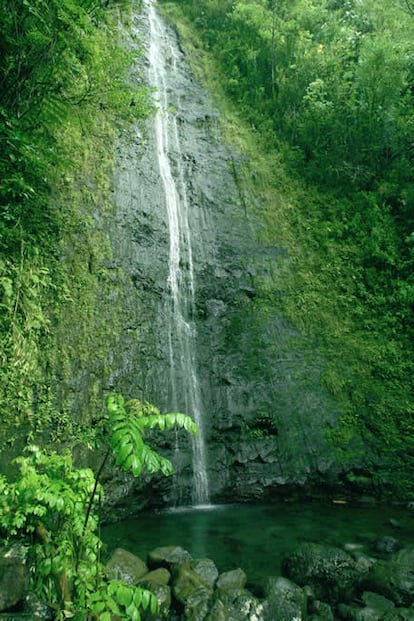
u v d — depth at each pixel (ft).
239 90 45.88
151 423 9.24
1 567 10.53
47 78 19.56
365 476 26.66
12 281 19.33
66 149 26.71
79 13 17.70
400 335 30.55
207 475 26.40
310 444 27.81
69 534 10.43
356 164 38.55
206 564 15.16
